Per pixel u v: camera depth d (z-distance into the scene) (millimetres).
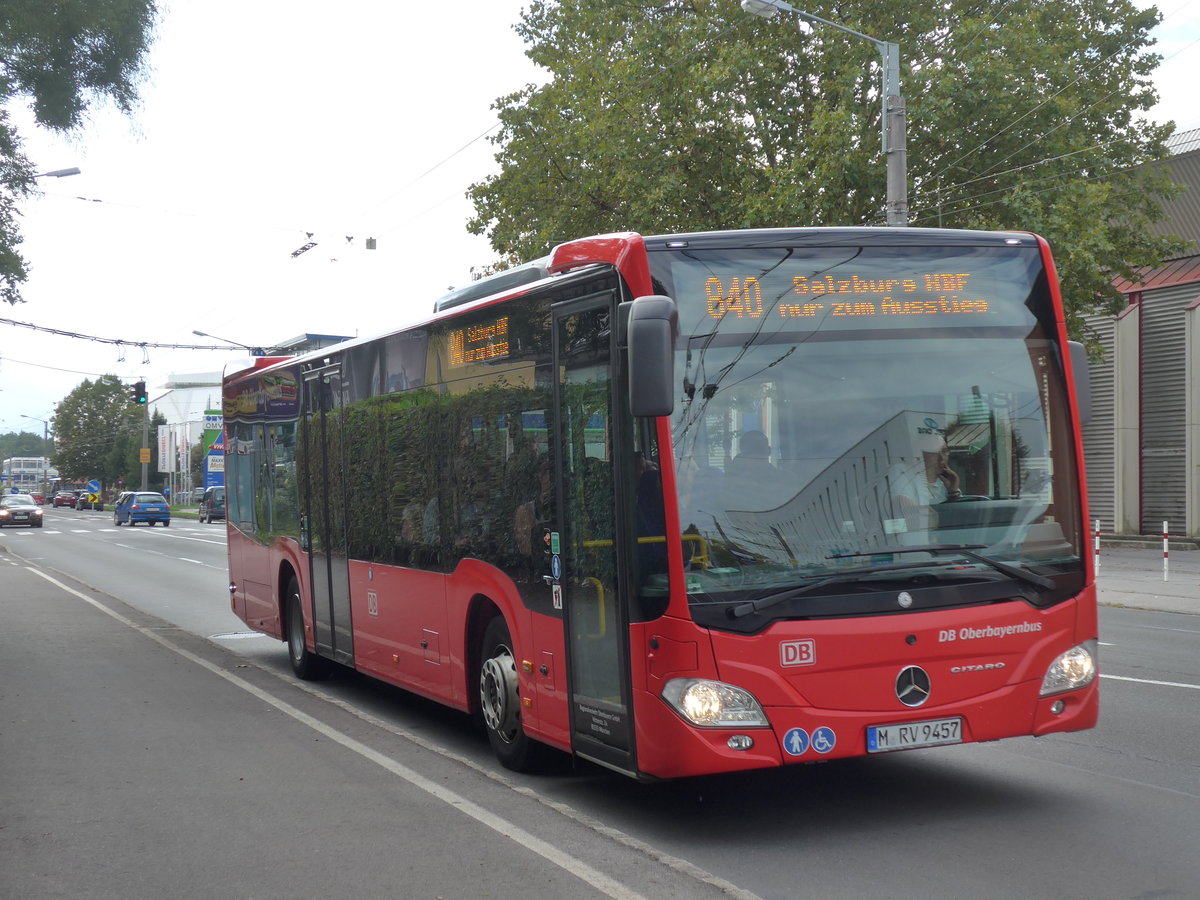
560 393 6906
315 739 9023
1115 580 21984
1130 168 30531
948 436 6254
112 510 110438
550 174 31281
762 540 5922
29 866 5891
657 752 5902
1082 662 6344
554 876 5508
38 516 65250
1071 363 6566
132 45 16766
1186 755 7742
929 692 5996
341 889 5426
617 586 6227
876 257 6355
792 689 5828
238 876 5664
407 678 9320
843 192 26672
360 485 10297
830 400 6145
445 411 8523
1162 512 32281
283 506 12578
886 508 6090
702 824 6422
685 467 5914
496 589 7738
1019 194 26875
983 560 6148
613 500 6289
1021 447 6379
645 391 5613
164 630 16672
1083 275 28031
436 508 8695
